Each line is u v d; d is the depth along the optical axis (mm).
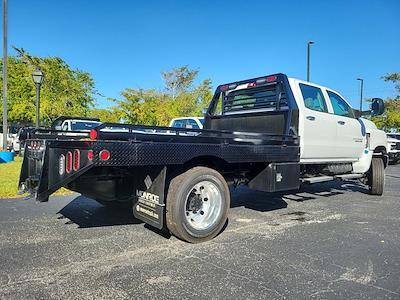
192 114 29453
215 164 5215
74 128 13398
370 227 5539
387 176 13586
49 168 4289
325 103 7074
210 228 4695
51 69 25141
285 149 5750
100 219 5746
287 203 7418
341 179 7297
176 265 3842
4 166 12875
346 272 3715
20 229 5133
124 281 3420
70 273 3596
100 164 3777
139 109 19516
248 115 7020
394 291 3289
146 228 5262
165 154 4273
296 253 4277
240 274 3621
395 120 29312
